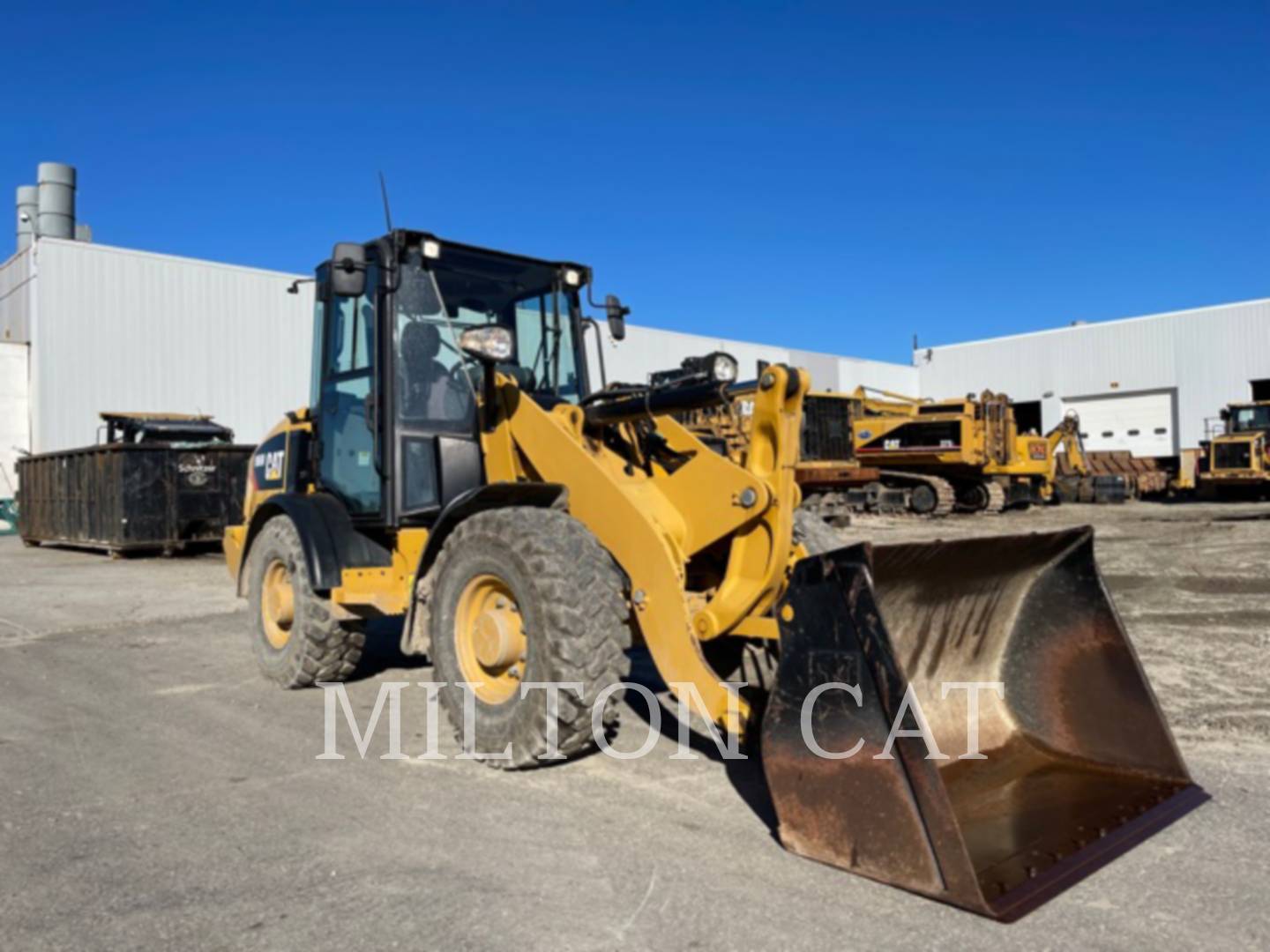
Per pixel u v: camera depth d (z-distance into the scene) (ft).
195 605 33.55
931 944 9.16
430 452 17.76
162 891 10.62
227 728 17.34
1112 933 9.37
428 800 13.43
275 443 22.41
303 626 19.40
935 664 13.42
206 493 51.78
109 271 72.64
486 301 19.25
